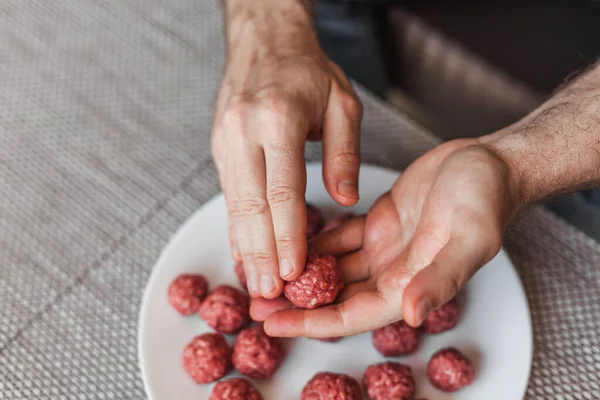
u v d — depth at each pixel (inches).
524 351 21.9
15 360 23.2
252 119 21.6
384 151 27.0
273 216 20.8
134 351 23.3
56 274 24.7
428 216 19.5
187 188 26.4
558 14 32.4
